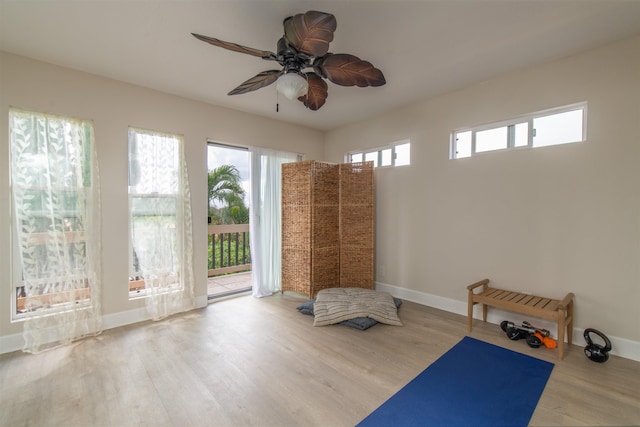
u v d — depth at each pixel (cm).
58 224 260
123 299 297
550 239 262
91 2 182
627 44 224
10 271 244
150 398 184
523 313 258
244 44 233
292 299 385
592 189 241
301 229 391
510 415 168
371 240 394
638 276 222
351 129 442
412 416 167
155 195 316
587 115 242
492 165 298
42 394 188
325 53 191
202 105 351
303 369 215
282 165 413
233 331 282
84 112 275
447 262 335
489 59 255
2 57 239
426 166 351
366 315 294
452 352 239
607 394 185
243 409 174
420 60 256
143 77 287
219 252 485
